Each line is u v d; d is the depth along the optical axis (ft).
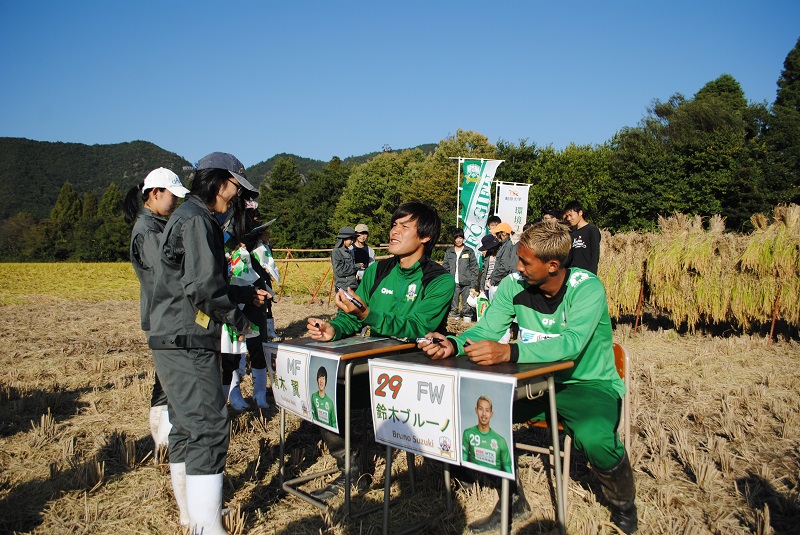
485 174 47.65
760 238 28.07
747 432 15.29
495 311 10.66
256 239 19.54
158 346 9.52
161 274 9.59
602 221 138.10
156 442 13.48
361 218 217.97
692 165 127.03
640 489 11.93
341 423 11.59
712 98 159.74
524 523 10.45
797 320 27.32
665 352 26.50
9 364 23.90
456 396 8.22
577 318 9.46
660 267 30.35
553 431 8.60
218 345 9.84
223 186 10.06
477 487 11.60
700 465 12.40
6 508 10.96
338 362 9.71
